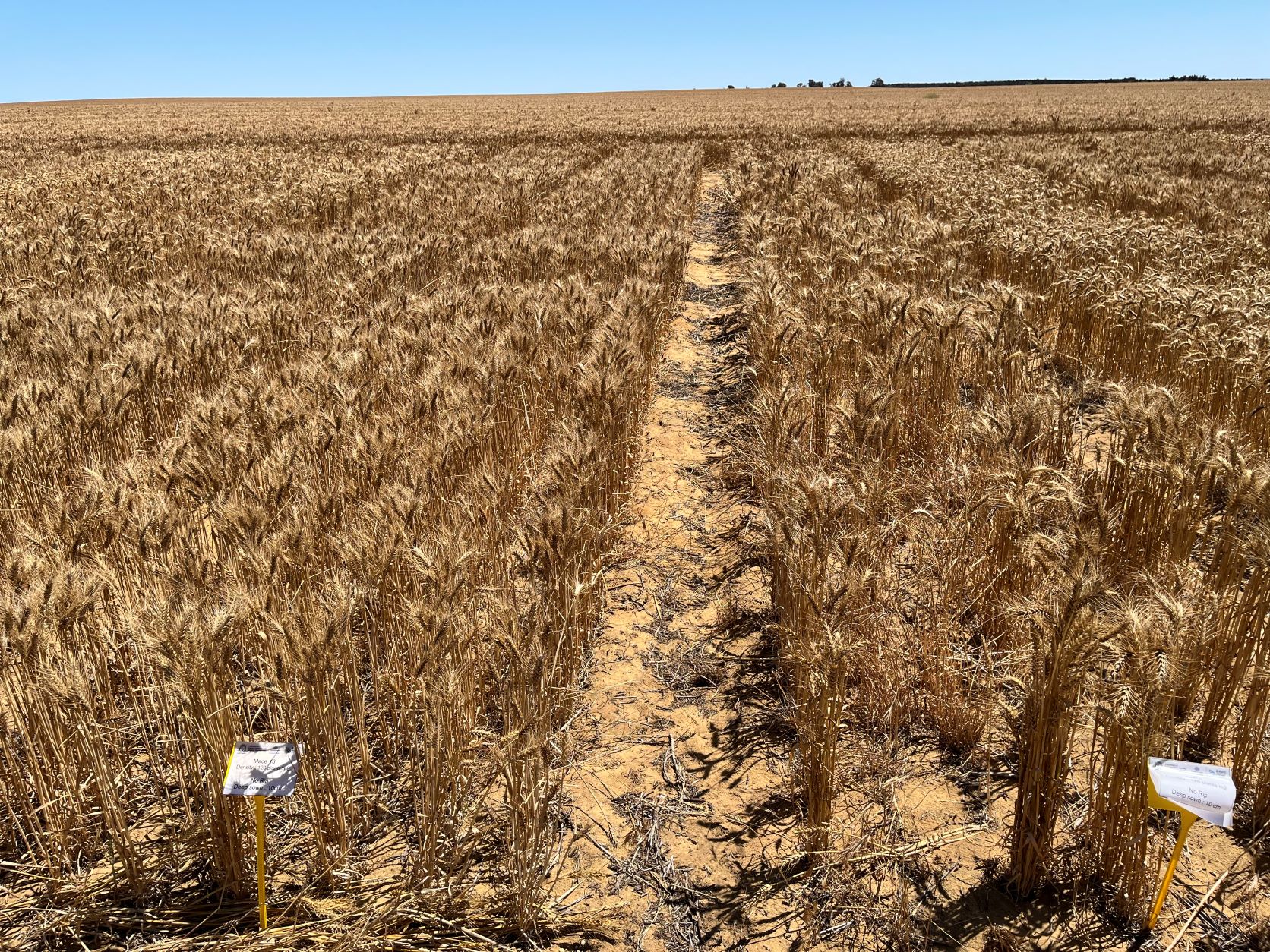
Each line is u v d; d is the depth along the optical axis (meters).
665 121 53.53
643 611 5.63
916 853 3.62
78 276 11.30
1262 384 6.52
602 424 6.25
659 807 3.98
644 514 6.96
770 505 6.09
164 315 8.72
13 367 6.99
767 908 3.43
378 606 4.09
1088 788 3.75
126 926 3.26
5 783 3.48
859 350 8.12
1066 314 10.30
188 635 2.95
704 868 3.64
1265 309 8.13
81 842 3.50
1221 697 4.05
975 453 6.34
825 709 3.46
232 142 43.88
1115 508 5.35
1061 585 3.33
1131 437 5.32
